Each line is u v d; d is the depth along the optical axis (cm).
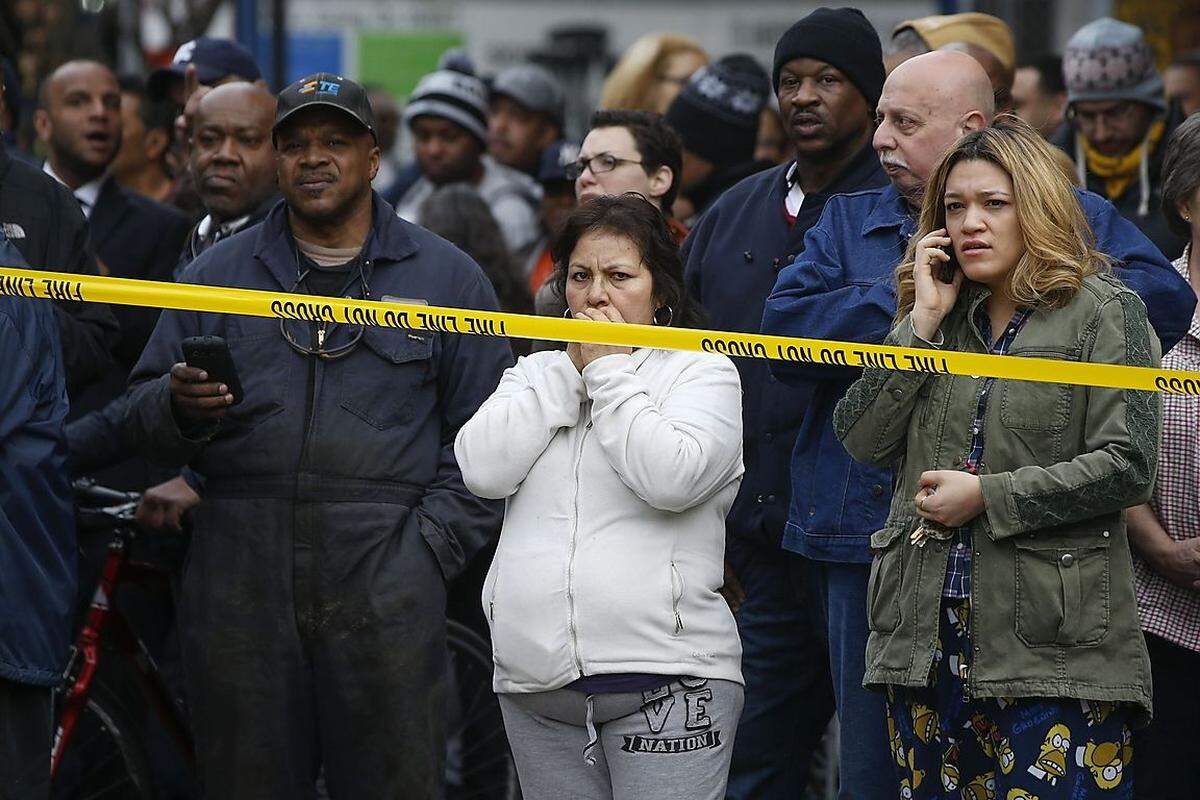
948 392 1540
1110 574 1488
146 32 4153
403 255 1892
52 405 1809
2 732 1748
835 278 1792
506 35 5544
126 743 2138
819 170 1964
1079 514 1469
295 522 1809
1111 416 1469
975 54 2295
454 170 3198
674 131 2183
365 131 1867
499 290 2470
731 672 1579
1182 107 2898
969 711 1530
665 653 1541
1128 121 2434
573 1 5634
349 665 1809
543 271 2830
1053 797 1475
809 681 1955
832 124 1933
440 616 1842
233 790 1823
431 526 1836
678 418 1568
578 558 1552
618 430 1548
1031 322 1527
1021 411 1502
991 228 1514
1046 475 1467
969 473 1508
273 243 1886
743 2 5481
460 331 1614
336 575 1805
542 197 2972
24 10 3634
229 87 2253
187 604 1852
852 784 1777
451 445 1881
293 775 1833
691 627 1557
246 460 1820
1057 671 1472
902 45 2339
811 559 1841
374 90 4234
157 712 2166
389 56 5450
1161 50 3706
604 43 5556
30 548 1766
